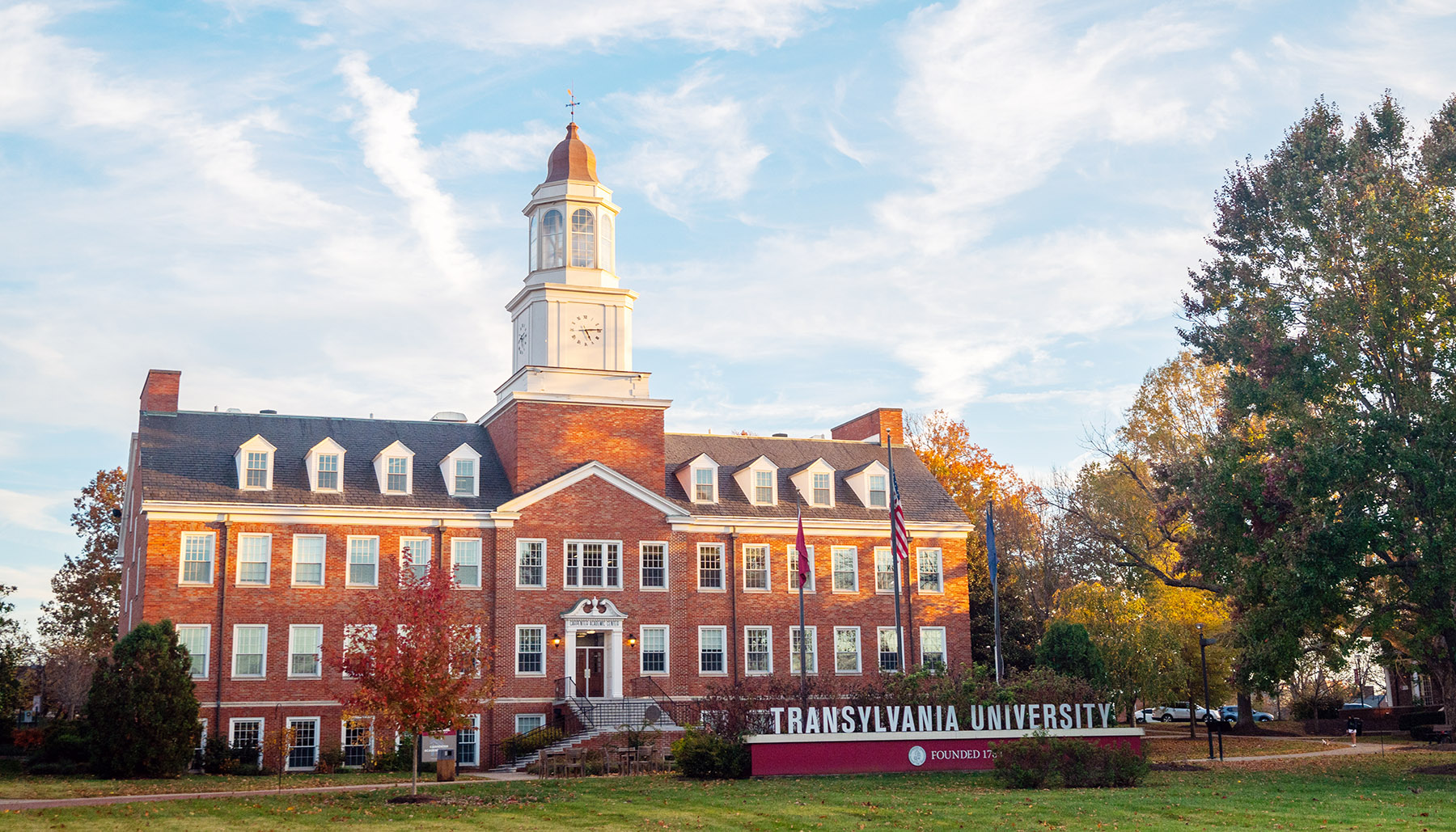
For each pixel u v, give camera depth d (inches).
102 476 2918.3
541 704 2048.5
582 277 2303.2
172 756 1594.5
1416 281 1482.5
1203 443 2117.4
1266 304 1635.1
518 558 2089.1
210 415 2121.1
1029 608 2593.5
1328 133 1667.1
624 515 2169.0
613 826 996.6
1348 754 1878.7
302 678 1932.8
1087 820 995.9
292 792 1325.0
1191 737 2306.8
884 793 1228.5
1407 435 1499.8
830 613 2288.4
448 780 1512.1
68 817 1057.5
